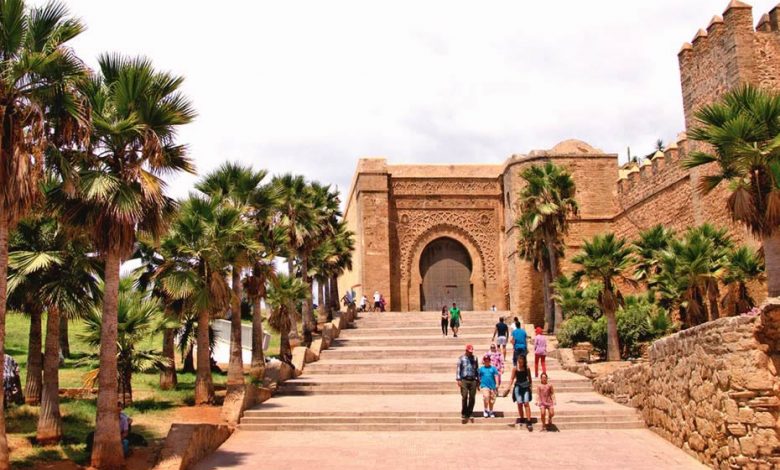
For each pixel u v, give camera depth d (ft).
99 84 43.68
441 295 143.84
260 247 70.33
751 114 44.80
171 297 68.28
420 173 143.84
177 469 37.83
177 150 45.98
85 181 39.78
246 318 147.84
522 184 126.72
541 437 46.68
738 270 69.51
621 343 81.92
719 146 45.65
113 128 41.04
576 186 122.21
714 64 84.17
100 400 40.60
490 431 48.91
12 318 113.29
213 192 72.64
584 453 42.19
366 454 42.93
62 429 50.19
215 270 64.80
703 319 71.82
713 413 38.06
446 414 52.06
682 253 72.38
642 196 108.88
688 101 91.25
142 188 41.75
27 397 56.75
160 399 67.41
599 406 53.83
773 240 44.52
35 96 35.96
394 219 142.31
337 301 152.46
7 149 34.45
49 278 49.75
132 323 61.62
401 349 86.38
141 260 71.41
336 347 90.89
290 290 94.79
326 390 64.64
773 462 33.94
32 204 36.29
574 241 120.26
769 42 79.56
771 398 34.53
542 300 121.90
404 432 49.37
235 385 55.11
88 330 61.11
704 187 49.96
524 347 61.62
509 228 130.62
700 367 39.83
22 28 36.24
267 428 50.93
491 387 51.11
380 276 135.03
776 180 43.83
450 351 84.89
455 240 143.95
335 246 133.39
